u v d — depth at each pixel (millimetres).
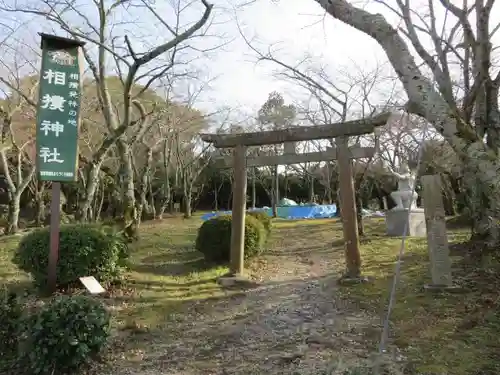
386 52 4922
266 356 5258
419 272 8312
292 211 26312
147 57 9234
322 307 7035
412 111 4781
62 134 7703
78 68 7965
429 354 4875
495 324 5445
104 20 11047
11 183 17016
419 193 17141
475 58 9102
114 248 8406
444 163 13273
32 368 4688
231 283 8664
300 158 8859
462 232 12422
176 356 5426
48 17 10211
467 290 6738
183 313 7109
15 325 5172
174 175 27344
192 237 14867
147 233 16141
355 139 13594
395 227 13602
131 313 7094
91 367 5008
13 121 17312
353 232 8344
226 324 6559
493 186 4234
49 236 8055
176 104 22531
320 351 5273
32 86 16281
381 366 4609
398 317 6141
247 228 10195
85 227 8547
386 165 18828
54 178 7594
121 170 12266
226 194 36156
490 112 8992
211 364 5133
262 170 33719
